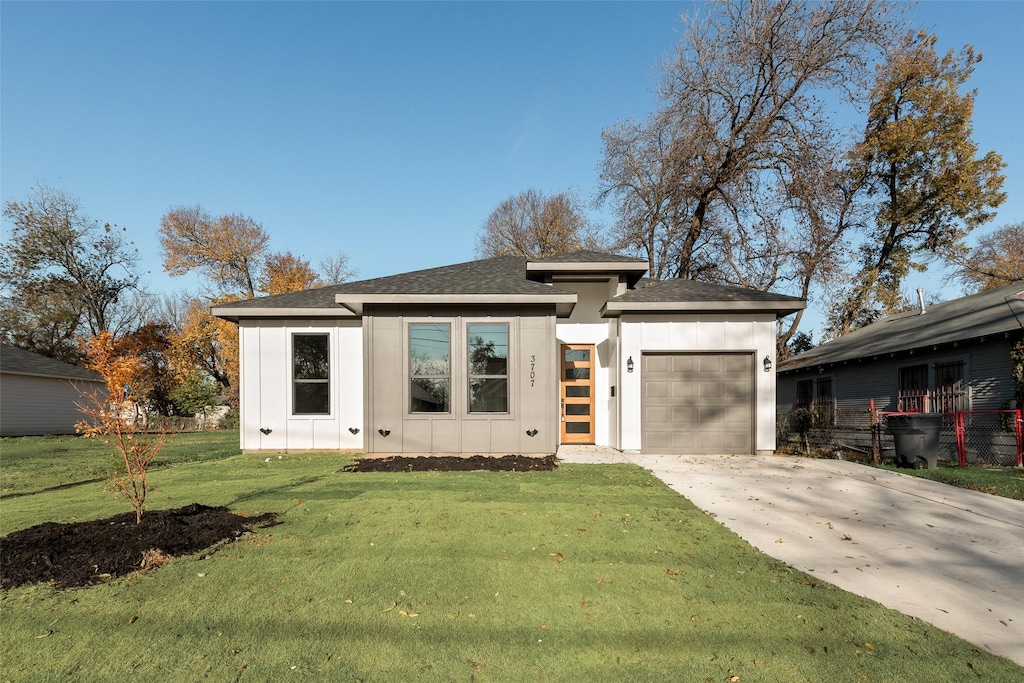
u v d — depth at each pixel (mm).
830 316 27484
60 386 24203
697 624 3562
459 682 2893
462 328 10328
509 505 6551
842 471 9133
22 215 31531
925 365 13898
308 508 6352
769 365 11070
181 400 28078
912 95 24594
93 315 34594
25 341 32344
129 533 5012
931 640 3410
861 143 25266
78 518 5961
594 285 12867
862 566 4766
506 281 11031
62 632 3369
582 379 12727
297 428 11789
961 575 4594
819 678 2967
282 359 11836
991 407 11930
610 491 7414
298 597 3891
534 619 3605
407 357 10312
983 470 9562
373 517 5969
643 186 26672
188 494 7180
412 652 3178
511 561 4664
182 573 4293
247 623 3502
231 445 14797
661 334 11227
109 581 4121
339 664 3043
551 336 10312
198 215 35781
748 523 6039
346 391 11828
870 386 16141
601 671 3006
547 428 10242
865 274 25750
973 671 3049
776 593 4078
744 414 11164
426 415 10289
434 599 3891
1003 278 29484
